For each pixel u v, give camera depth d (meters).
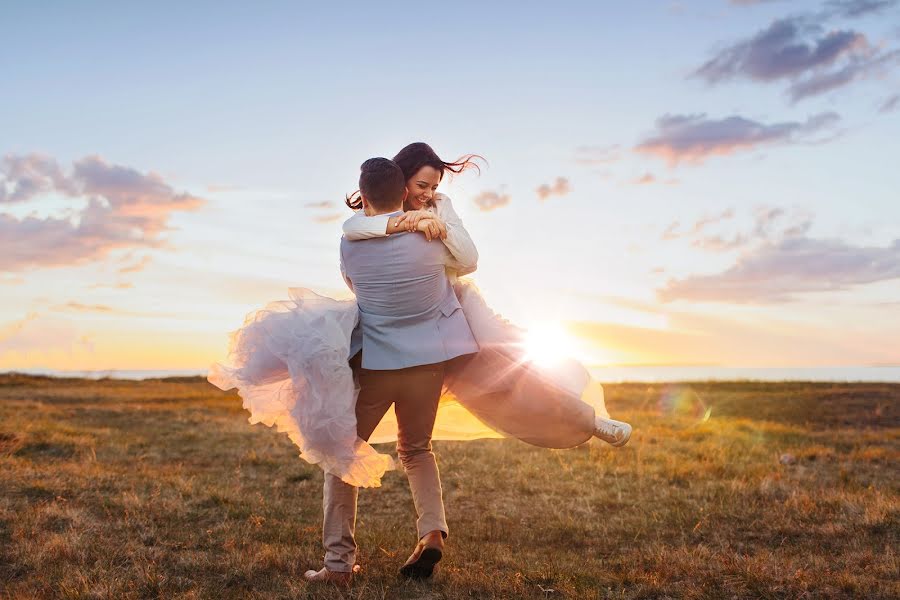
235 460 8.57
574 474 7.63
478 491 6.83
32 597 3.53
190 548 4.62
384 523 5.61
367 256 3.62
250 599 3.61
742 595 3.83
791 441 11.16
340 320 3.59
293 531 5.10
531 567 4.28
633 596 3.82
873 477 7.83
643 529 5.36
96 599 3.57
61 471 7.08
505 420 4.12
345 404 3.48
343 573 3.82
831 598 3.74
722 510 5.83
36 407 15.20
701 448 9.49
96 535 4.73
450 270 3.85
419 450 3.95
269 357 3.60
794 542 4.97
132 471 7.46
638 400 20.00
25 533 4.68
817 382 28.55
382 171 3.65
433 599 3.67
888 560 4.33
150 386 26.59
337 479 3.88
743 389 25.16
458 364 3.98
